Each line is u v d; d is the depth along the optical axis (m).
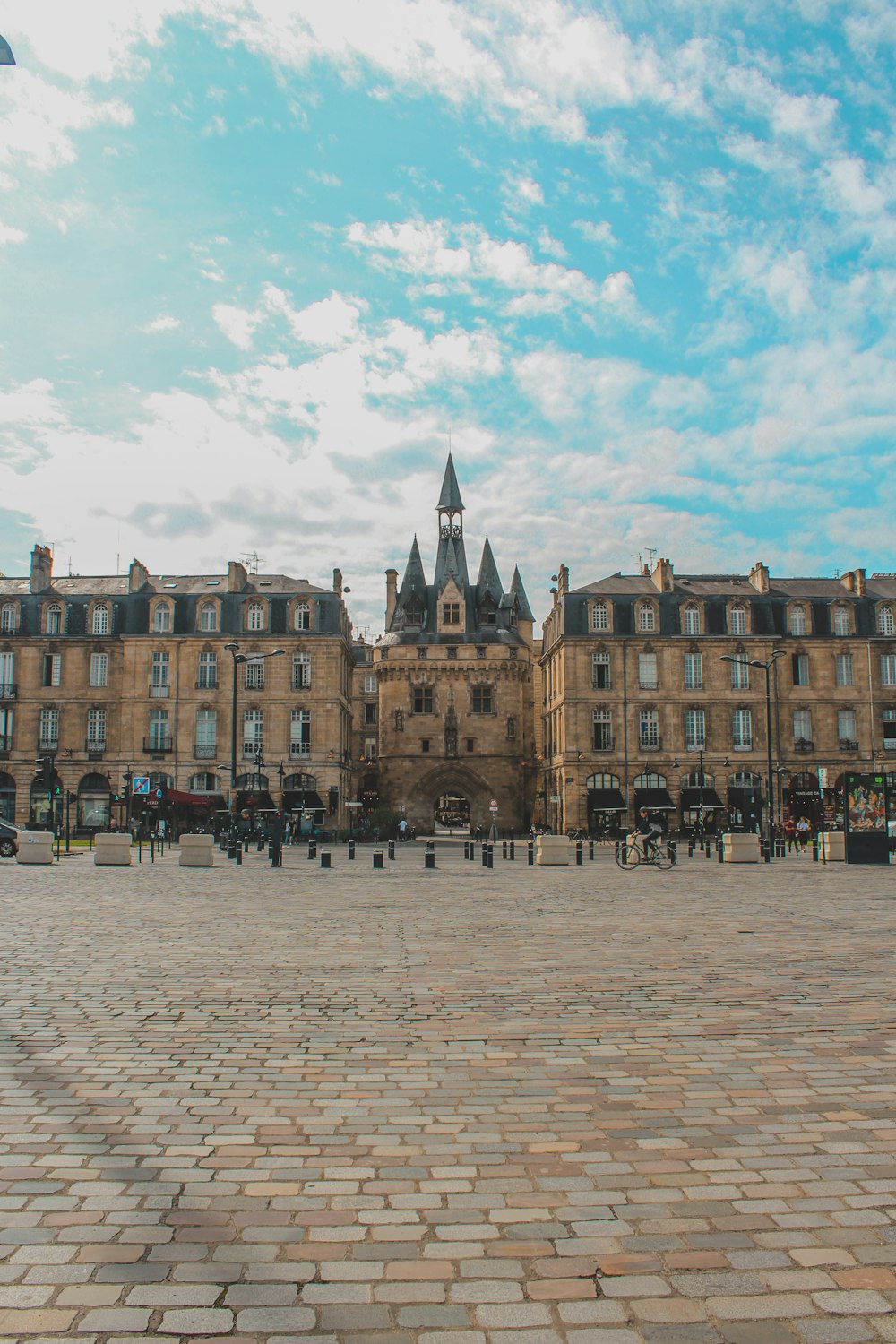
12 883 26.48
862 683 64.94
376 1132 6.47
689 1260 4.82
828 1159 6.02
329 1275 4.68
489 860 35.84
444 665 79.38
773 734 64.56
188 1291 4.53
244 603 65.19
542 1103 7.03
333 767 63.94
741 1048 8.45
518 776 79.00
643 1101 7.07
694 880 28.56
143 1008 10.00
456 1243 4.98
